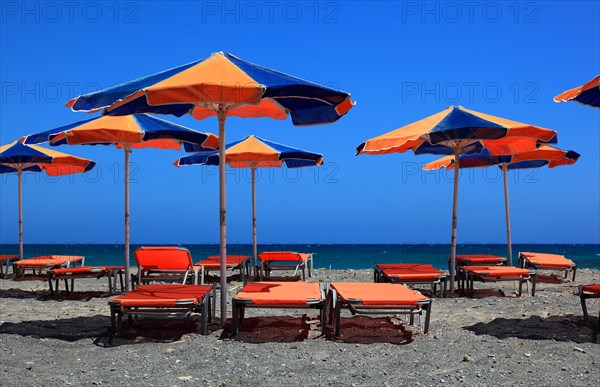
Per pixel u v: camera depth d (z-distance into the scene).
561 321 6.54
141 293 6.04
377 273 9.01
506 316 6.93
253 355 5.04
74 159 10.04
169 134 7.66
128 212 8.87
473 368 4.68
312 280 11.69
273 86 5.41
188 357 4.99
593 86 6.06
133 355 5.05
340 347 5.36
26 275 12.25
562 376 4.46
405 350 5.27
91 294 9.13
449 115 8.20
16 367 4.64
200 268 9.88
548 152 10.79
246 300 5.64
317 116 6.78
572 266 10.16
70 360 4.89
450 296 8.74
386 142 7.87
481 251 87.00
